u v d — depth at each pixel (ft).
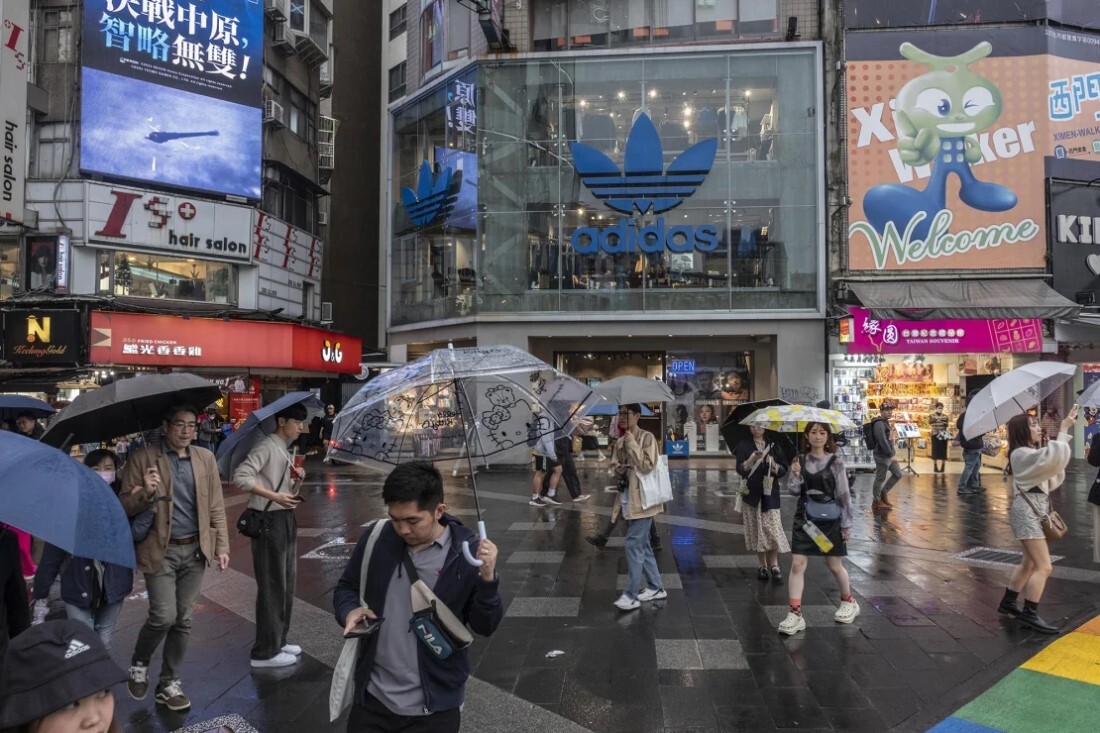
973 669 16.02
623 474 26.07
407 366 11.24
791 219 61.16
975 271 57.67
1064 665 16.05
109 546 8.66
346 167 106.01
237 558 28.27
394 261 73.77
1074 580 23.61
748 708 14.21
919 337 56.49
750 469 23.54
